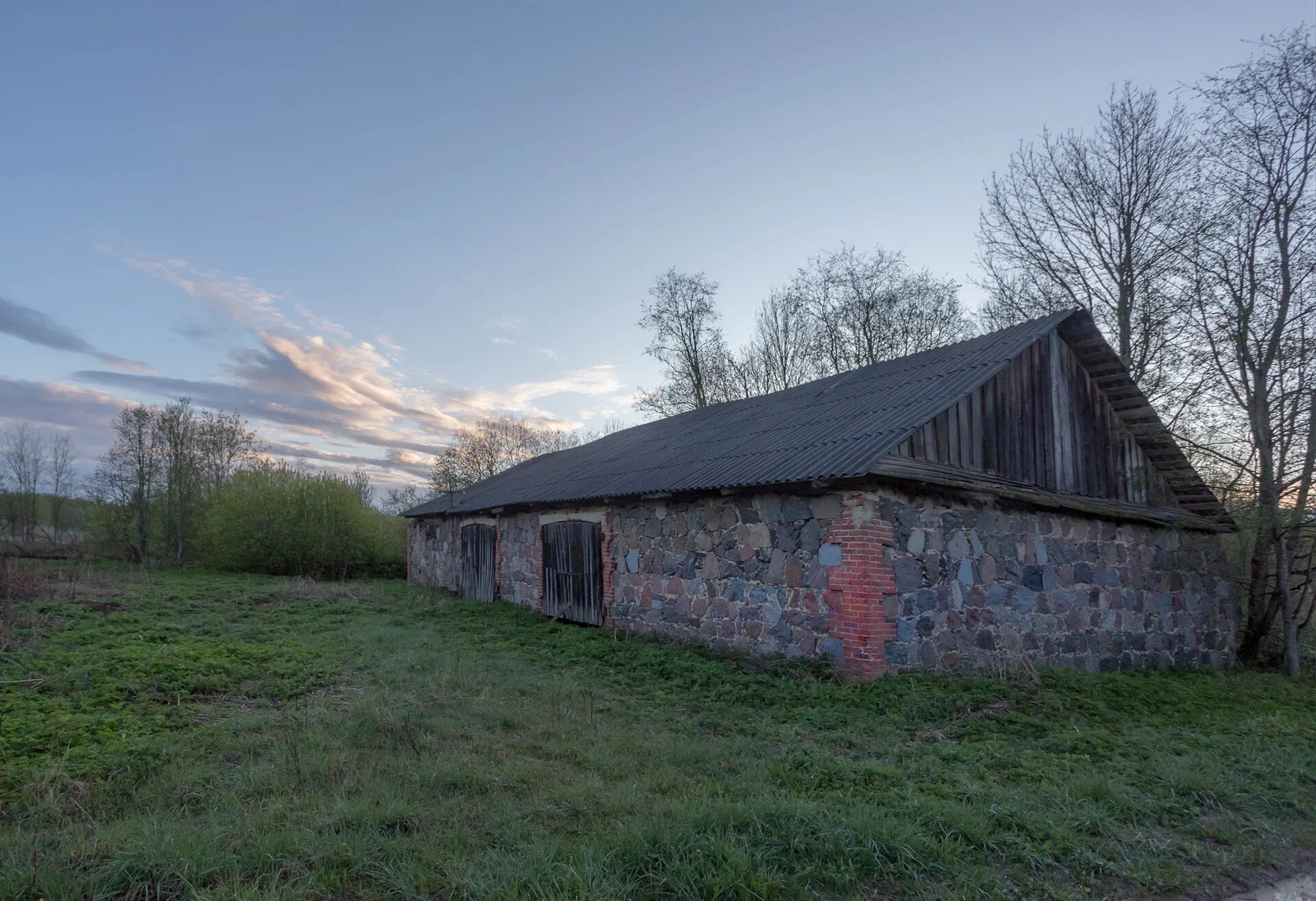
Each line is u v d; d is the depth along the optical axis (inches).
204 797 174.7
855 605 332.8
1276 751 259.0
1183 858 172.7
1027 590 397.4
